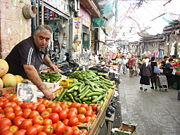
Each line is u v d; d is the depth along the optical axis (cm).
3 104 181
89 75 391
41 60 306
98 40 1500
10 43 362
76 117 173
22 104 187
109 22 1811
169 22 1355
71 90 284
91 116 193
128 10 1766
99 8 1270
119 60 1819
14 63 271
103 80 416
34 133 134
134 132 314
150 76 1000
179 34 1483
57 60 667
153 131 452
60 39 811
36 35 262
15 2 368
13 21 366
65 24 810
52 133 144
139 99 749
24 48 253
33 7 408
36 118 152
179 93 755
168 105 675
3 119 146
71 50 836
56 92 288
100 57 1338
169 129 466
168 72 1069
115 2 1266
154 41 2484
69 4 801
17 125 145
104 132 277
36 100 201
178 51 1534
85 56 884
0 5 332
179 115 570
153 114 573
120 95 807
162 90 959
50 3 576
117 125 466
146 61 942
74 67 577
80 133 145
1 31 338
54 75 337
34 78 235
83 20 1065
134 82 1197
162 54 2103
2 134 131
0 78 239
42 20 520
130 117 539
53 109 179
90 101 279
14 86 240
